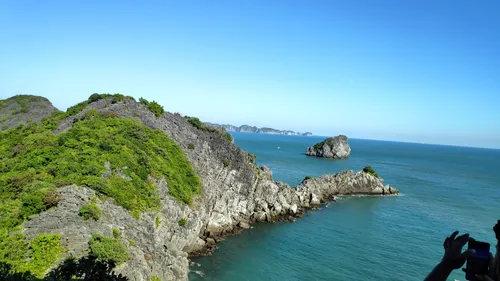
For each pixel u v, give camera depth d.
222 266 55.34
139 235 43.34
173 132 80.56
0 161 53.53
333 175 120.00
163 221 53.34
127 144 59.19
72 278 31.25
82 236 34.56
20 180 41.41
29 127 74.44
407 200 110.75
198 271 52.97
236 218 76.88
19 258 30.64
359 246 66.56
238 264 56.41
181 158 70.81
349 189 117.25
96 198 41.38
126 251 35.94
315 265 57.16
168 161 66.06
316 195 103.06
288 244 66.31
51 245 32.50
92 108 78.00
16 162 49.62
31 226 33.78
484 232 77.75
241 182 81.56
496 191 135.00
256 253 61.31
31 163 47.47
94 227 36.50
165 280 41.78
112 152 54.00
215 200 72.25
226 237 68.62
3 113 114.25
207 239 64.81
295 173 150.88
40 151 50.00
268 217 80.12
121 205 45.09
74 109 82.31
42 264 30.83
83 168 46.31
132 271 35.62
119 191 46.44
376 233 74.88
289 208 86.12
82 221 36.38
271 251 62.47
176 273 45.16
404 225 81.62
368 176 121.06
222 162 83.12
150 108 83.94
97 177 45.34
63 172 44.31
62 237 33.56
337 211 93.25
